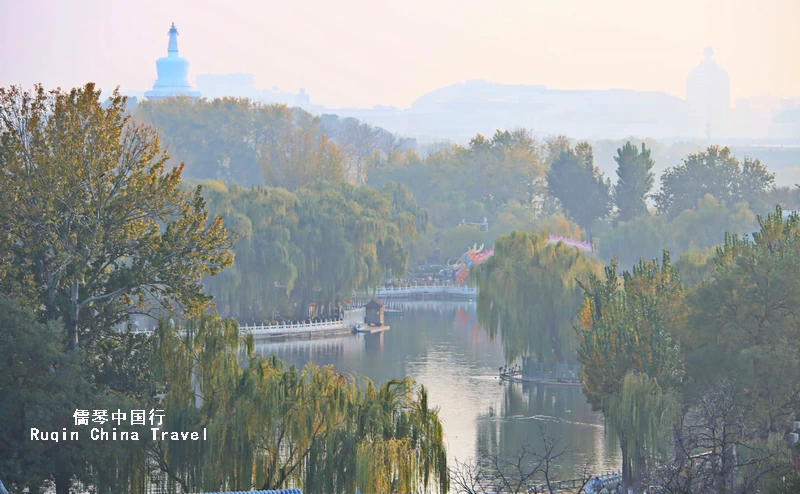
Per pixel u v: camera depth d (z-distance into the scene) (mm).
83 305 115000
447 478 100438
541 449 147000
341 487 98125
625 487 125688
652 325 134625
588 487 127875
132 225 117250
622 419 125938
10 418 98188
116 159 117250
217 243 120562
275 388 100812
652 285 148125
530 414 171625
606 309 144500
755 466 97375
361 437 99438
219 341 106375
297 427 99812
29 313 101750
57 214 114688
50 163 112750
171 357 106062
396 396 104375
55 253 112125
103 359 114875
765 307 132875
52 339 100875
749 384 123688
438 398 183625
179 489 102875
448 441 151875
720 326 134750
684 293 145875
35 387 101000
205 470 99500
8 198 111562
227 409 103562
